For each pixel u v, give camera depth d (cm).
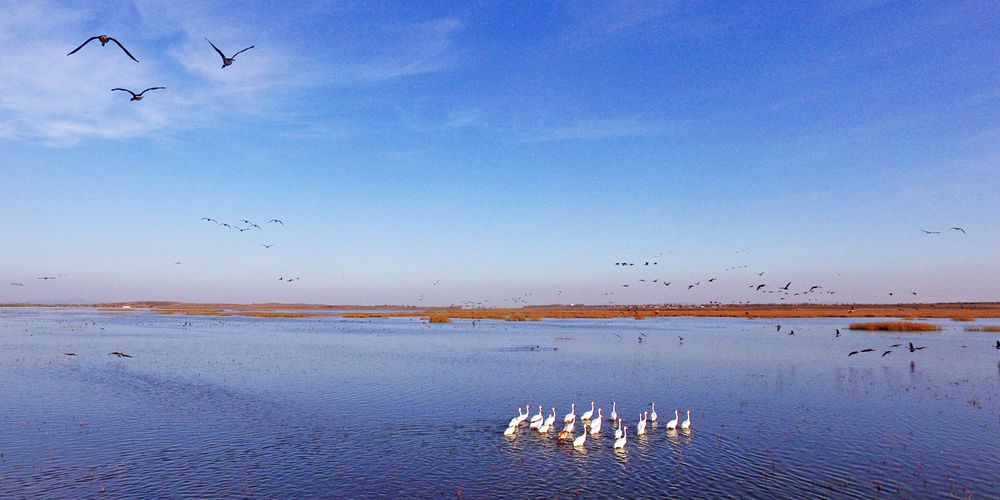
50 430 3388
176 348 7700
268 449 3058
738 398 4359
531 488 2527
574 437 3319
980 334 9731
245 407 4006
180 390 4584
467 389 4722
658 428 3525
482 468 2788
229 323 14375
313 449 3064
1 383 4831
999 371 5556
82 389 4588
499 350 7569
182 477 2642
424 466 2809
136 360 6362
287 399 4281
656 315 18638
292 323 14412
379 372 5569
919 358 6544
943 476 2634
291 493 2466
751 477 2642
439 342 8744
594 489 2509
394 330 11575
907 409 3934
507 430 3356
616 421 3719
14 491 2462
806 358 6638
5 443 3128
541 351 7450
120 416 3722
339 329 11869
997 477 2614
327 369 5753
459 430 3462
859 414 3806
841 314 17312
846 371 5622
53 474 2669
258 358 6619
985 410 3884
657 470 2747
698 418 3756
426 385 4884
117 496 2417
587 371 5669
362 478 2647
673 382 5062
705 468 2769
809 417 3738
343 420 3675
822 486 2525
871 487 2509
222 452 3003
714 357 6762
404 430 3453
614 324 13812
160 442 3170
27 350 7338
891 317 16462
